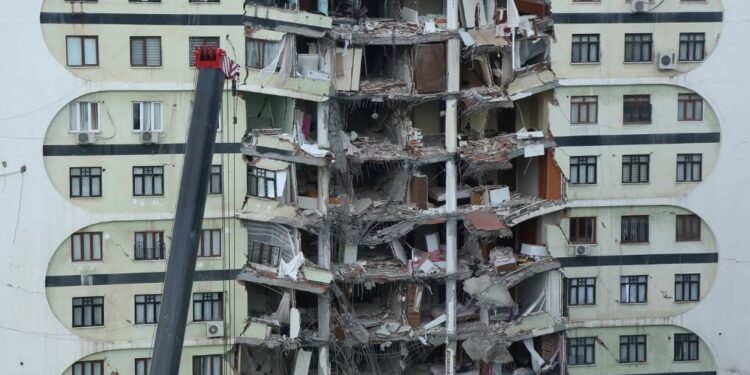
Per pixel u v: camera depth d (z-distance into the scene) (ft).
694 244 338.13
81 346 311.27
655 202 335.26
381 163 340.80
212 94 226.38
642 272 337.72
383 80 340.59
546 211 332.80
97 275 310.86
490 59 344.08
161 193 311.47
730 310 339.77
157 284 313.73
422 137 338.95
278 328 320.29
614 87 331.98
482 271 335.67
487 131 353.51
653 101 333.62
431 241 340.39
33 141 303.68
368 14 357.82
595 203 334.65
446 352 338.13
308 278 318.45
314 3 332.19
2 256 305.32
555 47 329.52
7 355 308.40
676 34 331.57
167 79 307.37
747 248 338.34
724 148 335.26
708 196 336.08
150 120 309.01
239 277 314.35
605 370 339.57
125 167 309.01
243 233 314.76
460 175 340.18
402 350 337.31
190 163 224.74
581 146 333.21
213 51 227.20
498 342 333.42
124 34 304.91
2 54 299.99
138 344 314.14
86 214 307.78
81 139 304.50
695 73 332.60
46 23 301.22
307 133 325.62
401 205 336.49
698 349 342.03
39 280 307.37
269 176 314.14
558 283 337.31
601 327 338.13
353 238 331.77
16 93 301.63
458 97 333.01
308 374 330.95
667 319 338.54
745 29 332.19
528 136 332.60
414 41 331.77
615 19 329.72
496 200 341.21
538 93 336.29
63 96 303.27
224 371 317.01
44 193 305.53
